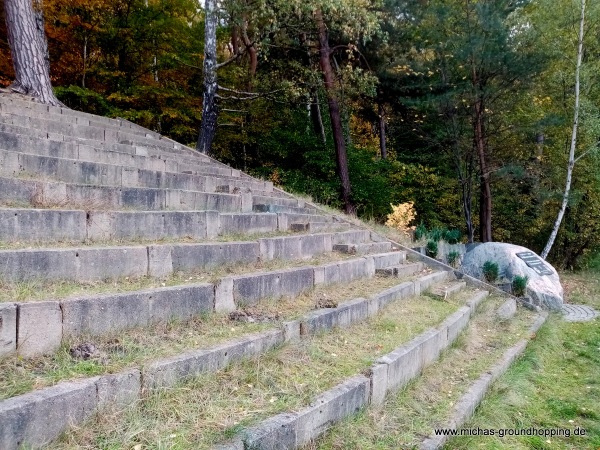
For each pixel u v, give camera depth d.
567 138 13.83
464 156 14.55
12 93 8.21
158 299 3.12
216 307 3.58
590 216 14.75
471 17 12.61
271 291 4.21
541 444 3.54
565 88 13.39
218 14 11.68
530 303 8.00
